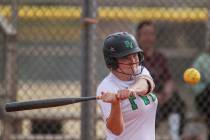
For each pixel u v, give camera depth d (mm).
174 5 18609
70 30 19547
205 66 18469
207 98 18531
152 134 12102
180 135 18891
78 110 20547
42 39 19922
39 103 11430
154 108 12016
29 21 19031
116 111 10984
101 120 20141
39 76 20641
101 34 19234
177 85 21562
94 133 16047
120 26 19312
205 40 19453
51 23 19250
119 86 11852
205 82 18469
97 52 19031
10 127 19062
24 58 20344
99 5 18359
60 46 20047
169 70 19984
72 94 20859
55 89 20859
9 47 19469
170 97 18703
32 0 17938
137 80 11719
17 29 19156
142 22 18172
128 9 19047
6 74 19438
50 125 19859
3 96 19188
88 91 15914
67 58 20578
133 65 11727
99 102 12000
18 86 20172
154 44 19750
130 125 11867
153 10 19406
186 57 22141
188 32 21578
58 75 20797
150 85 11672
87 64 15938
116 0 18578
